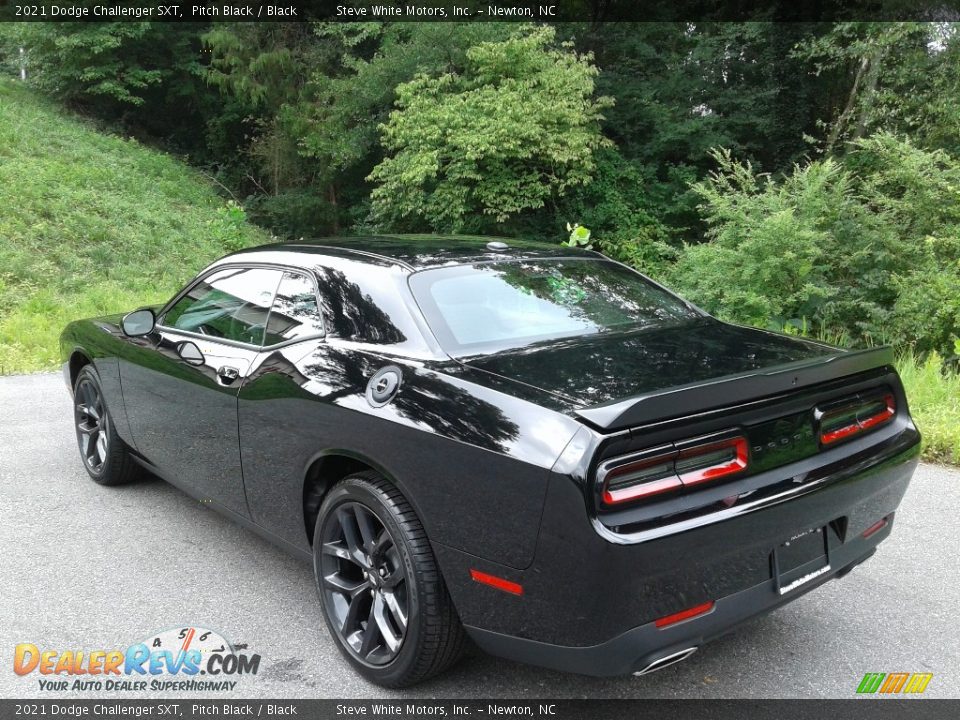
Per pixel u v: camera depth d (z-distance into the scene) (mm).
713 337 3092
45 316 11523
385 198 22594
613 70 25938
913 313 8781
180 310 4008
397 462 2537
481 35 21812
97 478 4809
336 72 28172
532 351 2773
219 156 31047
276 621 3213
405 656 2590
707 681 2773
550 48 25328
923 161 9633
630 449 2156
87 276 14430
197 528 4172
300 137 26812
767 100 22969
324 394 2834
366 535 2727
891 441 2822
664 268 20547
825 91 21656
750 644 3027
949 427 5520
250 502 3385
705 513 2219
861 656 2930
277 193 28641
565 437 2158
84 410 4902
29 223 16078
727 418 2305
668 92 25000
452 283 3082
